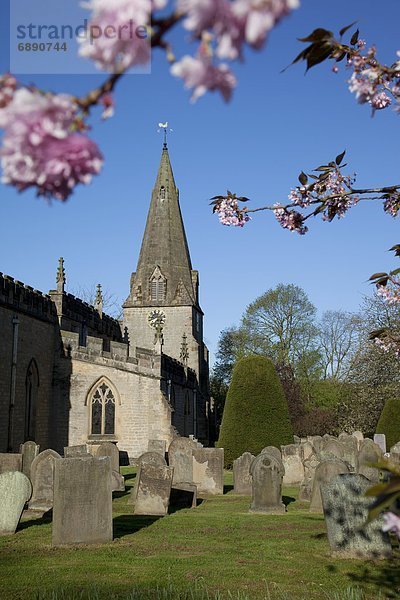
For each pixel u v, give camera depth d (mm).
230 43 2043
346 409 43875
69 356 34469
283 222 8094
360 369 40531
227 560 10281
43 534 12391
